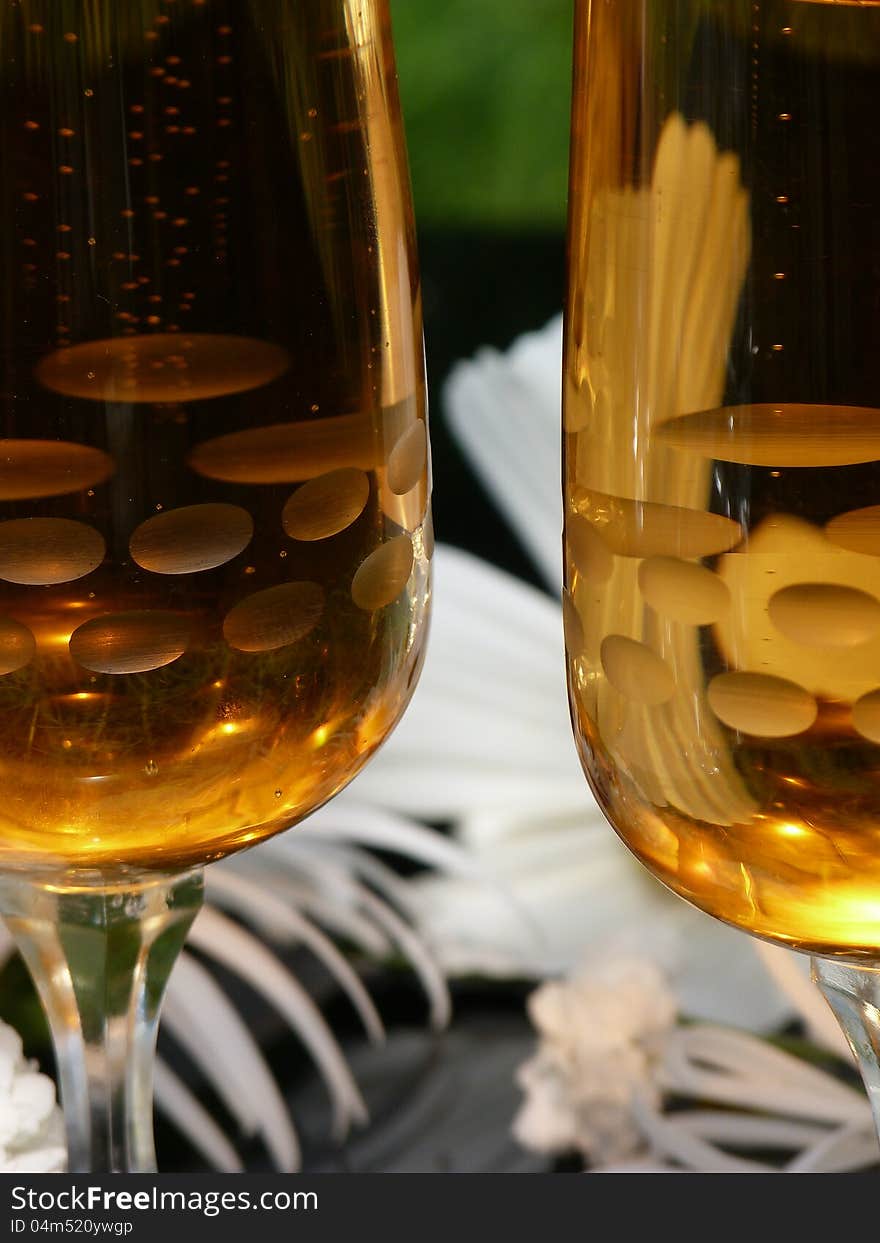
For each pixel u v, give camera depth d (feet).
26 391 1.05
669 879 1.09
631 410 1.06
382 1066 1.89
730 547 1.03
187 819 1.09
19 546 1.06
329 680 1.10
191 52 1.06
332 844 2.04
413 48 3.60
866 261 1.02
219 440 1.07
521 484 2.31
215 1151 1.64
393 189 1.14
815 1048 1.71
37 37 1.05
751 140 1.02
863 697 1.03
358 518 1.11
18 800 1.08
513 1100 1.80
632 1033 1.68
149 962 1.15
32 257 1.05
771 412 1.03
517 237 3.62
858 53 1.01
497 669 2.29
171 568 1.06
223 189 1.06
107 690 1.07
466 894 2.04
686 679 1.05
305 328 1.08
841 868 1.04
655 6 1.04
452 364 3.54
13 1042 1.37
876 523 1.02
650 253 1.05
